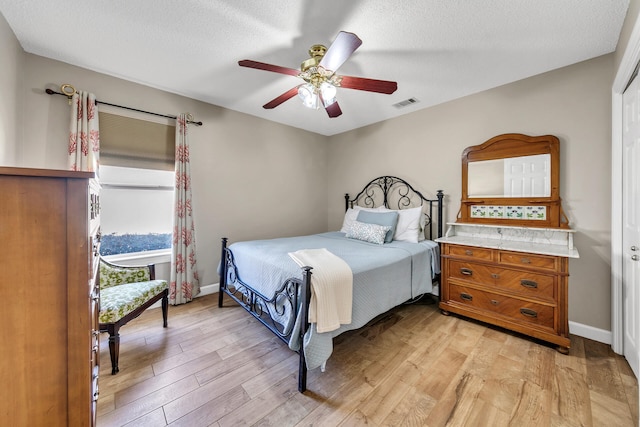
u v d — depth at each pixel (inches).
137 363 70.5
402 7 60.8
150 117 104.7
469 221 109.5
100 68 89.8
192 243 113.7
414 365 70.2
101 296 72.1
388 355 74.9
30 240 32.9
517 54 80.5
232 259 102.1
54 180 33.9
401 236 118.0
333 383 63.2
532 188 93.7
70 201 34.6
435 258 110.4
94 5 60.9
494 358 73.0
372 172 150.6
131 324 92.4
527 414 53.7
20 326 32.7
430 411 54.7
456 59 83.4
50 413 34.3
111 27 68.9
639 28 51.6
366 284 74.6
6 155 68.3
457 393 59.8
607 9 61.2
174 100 110.4
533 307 80.7
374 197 149.6
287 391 60.5
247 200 136.2
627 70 63.1
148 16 64.6
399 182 137.1
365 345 80.2
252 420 52.4
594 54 80.6
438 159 121.2
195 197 117.5
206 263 122.0
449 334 86.8
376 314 77.1
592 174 83.3
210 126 121.3
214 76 95.5
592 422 51.6
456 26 67.5
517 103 97.8
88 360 35.9
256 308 99.2
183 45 76.6
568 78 87.2
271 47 77.3
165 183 112.6
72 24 67.6
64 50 79.3
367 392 60.2
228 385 62.5
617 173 75.4
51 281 33.9
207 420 52.4
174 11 62.8
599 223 82.2
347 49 56.7
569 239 83.0
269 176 145.3
